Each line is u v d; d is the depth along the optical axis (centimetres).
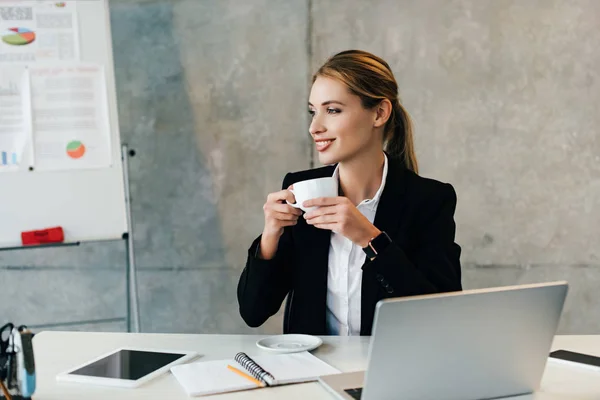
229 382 124
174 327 304
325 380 122
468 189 293
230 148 297
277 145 296
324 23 290
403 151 186
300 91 293
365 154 172
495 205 293
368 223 150
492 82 288
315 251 172
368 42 289
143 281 303
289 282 179
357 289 170
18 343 118
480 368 113
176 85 295
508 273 295
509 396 119
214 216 300
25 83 258
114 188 266
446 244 172
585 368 135
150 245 301
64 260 302
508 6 285
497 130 290
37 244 257
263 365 134
